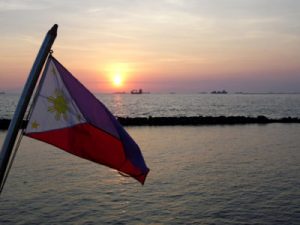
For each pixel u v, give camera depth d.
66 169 23.20
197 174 22.14
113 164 4.50
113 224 13.58
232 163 26.00
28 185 18.95
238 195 17.23
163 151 32.03
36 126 4.27
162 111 108.69
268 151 31.91
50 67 4.39
